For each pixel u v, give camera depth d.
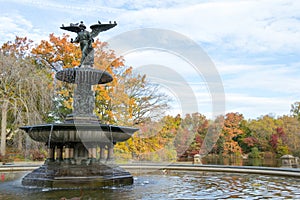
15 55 15.62
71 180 5.03
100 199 4.00
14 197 4.16
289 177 7.18
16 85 14.44
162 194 4.48
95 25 6.19
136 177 7.29
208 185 5.76
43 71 16.00
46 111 14.81
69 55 16.34
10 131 16.48
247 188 5.35
